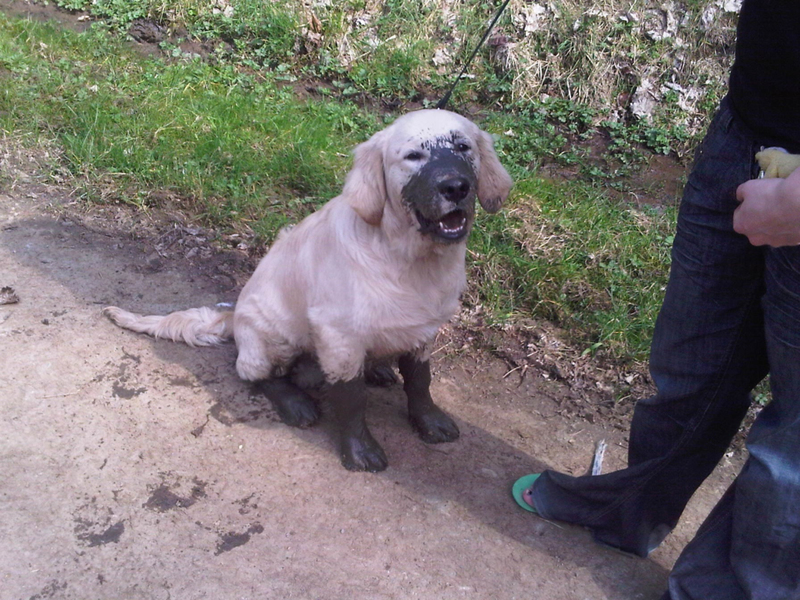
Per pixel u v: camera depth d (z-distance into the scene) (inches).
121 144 89.2
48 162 87.0
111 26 120.6
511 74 115.6
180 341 65.1
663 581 48.6
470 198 46.3
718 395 41.9
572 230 84.7
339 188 89.5
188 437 55.6
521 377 68.2
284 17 119.4
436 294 51.6
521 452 59.2
